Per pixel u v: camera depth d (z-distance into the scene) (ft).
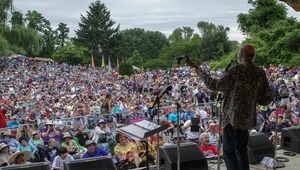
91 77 140.15
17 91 84.89
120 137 24.88
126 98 64.08
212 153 21.77
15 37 172.55
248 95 11.80
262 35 114.83
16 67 161.48
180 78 93.35
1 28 162.30
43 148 26.96
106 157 15.19
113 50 287.69
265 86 12.29
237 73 11.83
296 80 67.21
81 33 289.94
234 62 12.63
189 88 69.97
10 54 165.78
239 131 12.42
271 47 109.09
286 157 18.42
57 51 269.64
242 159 12.51
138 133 13.10
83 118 38.50
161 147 15.96
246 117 11.80
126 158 23.59
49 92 83.35
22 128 33.58
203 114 39.60
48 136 33.45
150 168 18.57
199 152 16.01
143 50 325.62
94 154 22.77
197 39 214.69
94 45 288.92
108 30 289.12
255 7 132.36
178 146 14.43
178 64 12.91
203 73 12.19
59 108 52.47
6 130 32.27
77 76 143.23
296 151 18.97
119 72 170.91
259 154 17.61
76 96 64.34
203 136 22.62
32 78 123.85
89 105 53.83
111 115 38.58
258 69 12.14
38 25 315.58
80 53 264.93
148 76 127.44
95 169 14.67
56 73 152.56
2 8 159.02
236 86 11.80
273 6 128.26
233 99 11.89
